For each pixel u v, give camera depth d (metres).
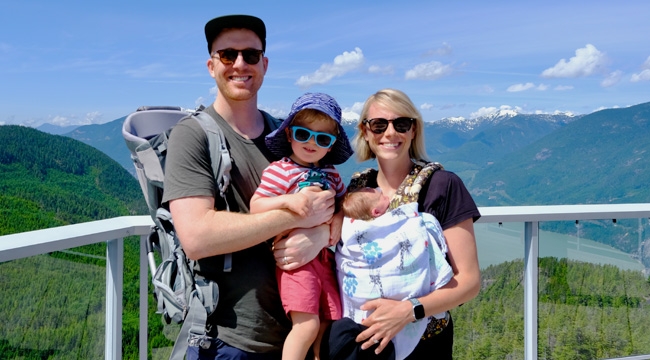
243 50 1.80
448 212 1.85
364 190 1.89
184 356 1.74
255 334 1.72
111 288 2.31
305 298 1.71
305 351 1.72
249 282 1.72
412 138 1.99
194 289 1.68
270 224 1.63
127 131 1.84
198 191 1.64
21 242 1.89
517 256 3.01
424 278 1.73
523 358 3.08
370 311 1.75
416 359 1.80
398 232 1.74
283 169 1.79
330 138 1.79
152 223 2.38
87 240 2.10
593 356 3.19
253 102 1.91
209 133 1.72
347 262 1.78
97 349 2.29
